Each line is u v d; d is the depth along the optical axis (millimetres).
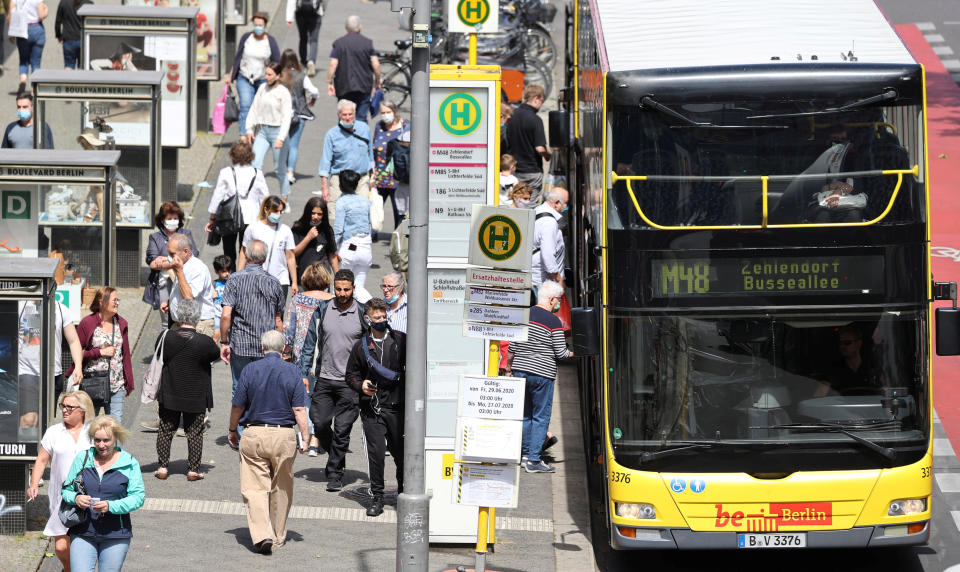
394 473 49719
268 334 41906
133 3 86688
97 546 35438
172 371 46312
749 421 39688
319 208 56031
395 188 68688
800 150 39219
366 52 82625
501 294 38031
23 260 42281
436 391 42719
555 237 55969
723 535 39938
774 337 39500
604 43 43781
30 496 37781
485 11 41469
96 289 49719
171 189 73438
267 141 73750
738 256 39312
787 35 43312
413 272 35969
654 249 39312
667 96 39125
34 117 63938
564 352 49562
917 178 39312
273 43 82812
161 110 69500
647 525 39938
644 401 39688
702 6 47719
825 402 39625
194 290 52531
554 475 50125
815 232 39156
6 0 100312
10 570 40375
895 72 39125
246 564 40719
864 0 47906
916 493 39906
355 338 46500
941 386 59688
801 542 39875
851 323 39500
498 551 43406
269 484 41750
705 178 39219
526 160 69750
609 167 39438
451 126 41875
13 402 42000
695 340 39531
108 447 34812
